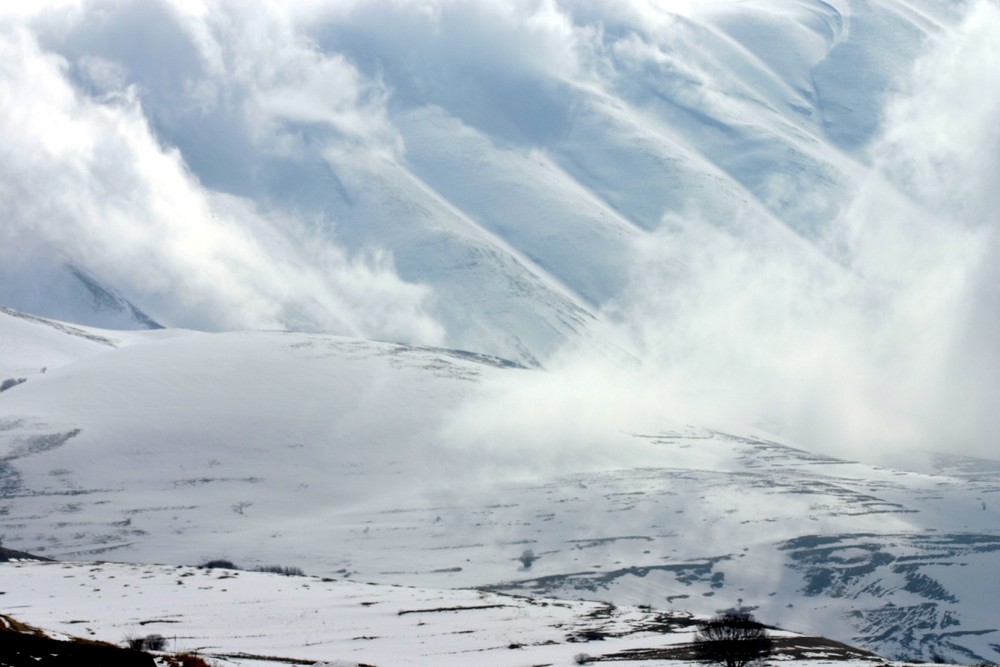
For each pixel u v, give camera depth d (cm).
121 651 5981
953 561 17462
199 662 6322
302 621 9431
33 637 5912
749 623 8375
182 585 10850
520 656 8206
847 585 16725
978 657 14700
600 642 8769
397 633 9062
